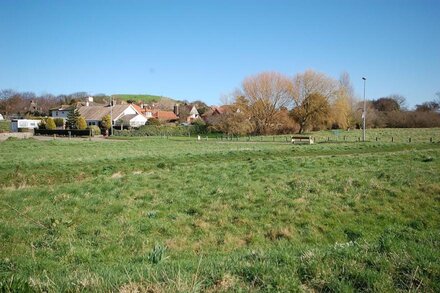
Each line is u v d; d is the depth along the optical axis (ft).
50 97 565.12
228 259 22.65
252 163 77.00
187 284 17.37
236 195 46.65
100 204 44.09
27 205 44.96
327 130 260.01
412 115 292.81
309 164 72.49
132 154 108.06
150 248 32.09
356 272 18.28
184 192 49.34
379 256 20.15
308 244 33.55
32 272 23.48
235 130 238.48
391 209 42.45
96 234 34.86
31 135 261.03
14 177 67.10
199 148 134.51
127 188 51.80
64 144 153.99
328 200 44.70
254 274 18.45
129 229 35.99
